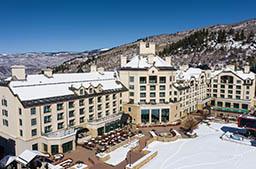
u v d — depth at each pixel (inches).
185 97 3863.2
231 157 2346.2
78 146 2583.7
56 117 2536.9
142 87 3437.5
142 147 2576.3
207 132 3164.4
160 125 3395.7
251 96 4180.6
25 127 2265.0
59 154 2305.6
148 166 2122.3
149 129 3257.9
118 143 2628.0
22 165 2012.8
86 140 2723.9
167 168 2086.6
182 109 3804.1
